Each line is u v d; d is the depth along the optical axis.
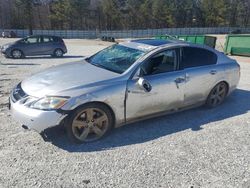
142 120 4.89
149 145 4.06
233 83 5.92
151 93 4.45
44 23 87.75
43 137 4.17
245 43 19.12
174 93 4.77
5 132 4.31
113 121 4.28
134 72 4.33
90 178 3.23
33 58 16.06
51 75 4.34
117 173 3.34
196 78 5.06
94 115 4.05
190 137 4.38
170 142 4.18
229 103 6.17
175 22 95.44
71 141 4.03
